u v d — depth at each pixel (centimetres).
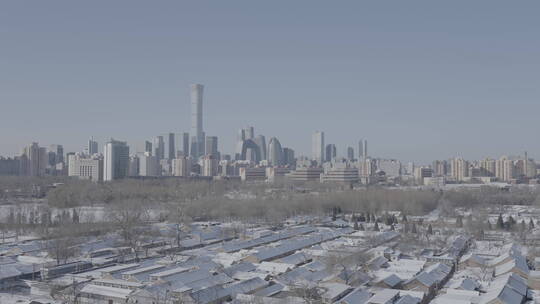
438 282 19900
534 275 19812
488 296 17012
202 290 17650
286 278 19750
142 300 17100
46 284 19038
